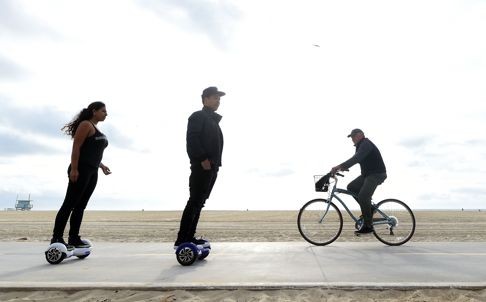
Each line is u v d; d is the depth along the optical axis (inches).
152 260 187.5
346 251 208.7
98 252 215.5
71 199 188.2
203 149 176.4
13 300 131.9
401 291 134.2
